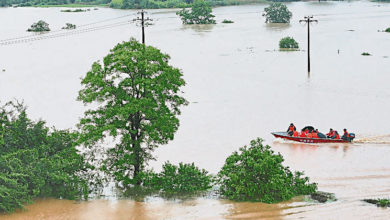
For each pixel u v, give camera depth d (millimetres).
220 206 30469
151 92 34531
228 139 46438
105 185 35438
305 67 90125
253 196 31562
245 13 197500
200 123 52719
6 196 29109
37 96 66188
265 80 78750
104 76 35031
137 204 31141
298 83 75875
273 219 28031
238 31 143250
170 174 34156
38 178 30844
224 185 33094
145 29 148000
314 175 35688
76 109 58344
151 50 34906
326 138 44938
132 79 34844
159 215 29109
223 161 39781
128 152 34938
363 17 176000
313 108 59406
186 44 119625
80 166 33688
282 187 31328
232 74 84188
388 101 62344
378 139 45500
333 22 163000
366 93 67500
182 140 46312
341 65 91125
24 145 33031
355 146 43688
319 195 31469
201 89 72125
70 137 34656
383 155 40500
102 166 34062
